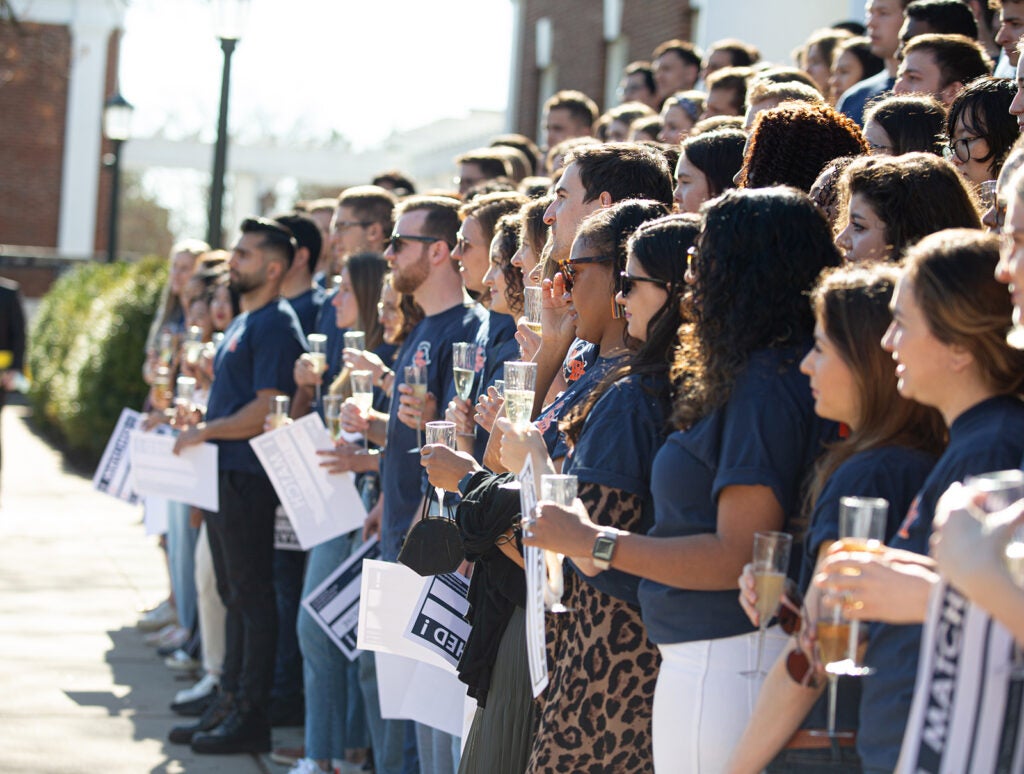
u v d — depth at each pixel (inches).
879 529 101.7
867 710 107.2
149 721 301.6
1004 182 126.9
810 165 165.8
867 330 115.0
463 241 222.2
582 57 732.0
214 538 288.2
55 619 388.5
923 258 105.4
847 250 143.9
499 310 206.7
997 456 102.0
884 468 113.7
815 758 113.8
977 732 89.3
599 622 143.9
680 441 130.0
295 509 258.8
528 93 809.5
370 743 266.8
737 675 127.2
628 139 350.9
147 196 2252.7
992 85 181.6
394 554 227.5
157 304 675.4
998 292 103.5
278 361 288.0
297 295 330.0
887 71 279.6
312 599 243.0
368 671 247.1
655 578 126.8
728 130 186.1
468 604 187.8
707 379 128.3
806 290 128.0
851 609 99.7
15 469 700.0
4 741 280.7
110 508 591.8
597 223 160.1
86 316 785.6
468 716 187.8
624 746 142.9
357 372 247.0
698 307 130.1
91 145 1326.3
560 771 144.0
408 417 218.7
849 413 117.8
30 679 327.3
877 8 278.8
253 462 283.9
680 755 129.0
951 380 106.0
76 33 1315.2
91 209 1330.0
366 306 280.7
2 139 1309.1
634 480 140.3
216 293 350.0
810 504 123.3
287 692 309.6
